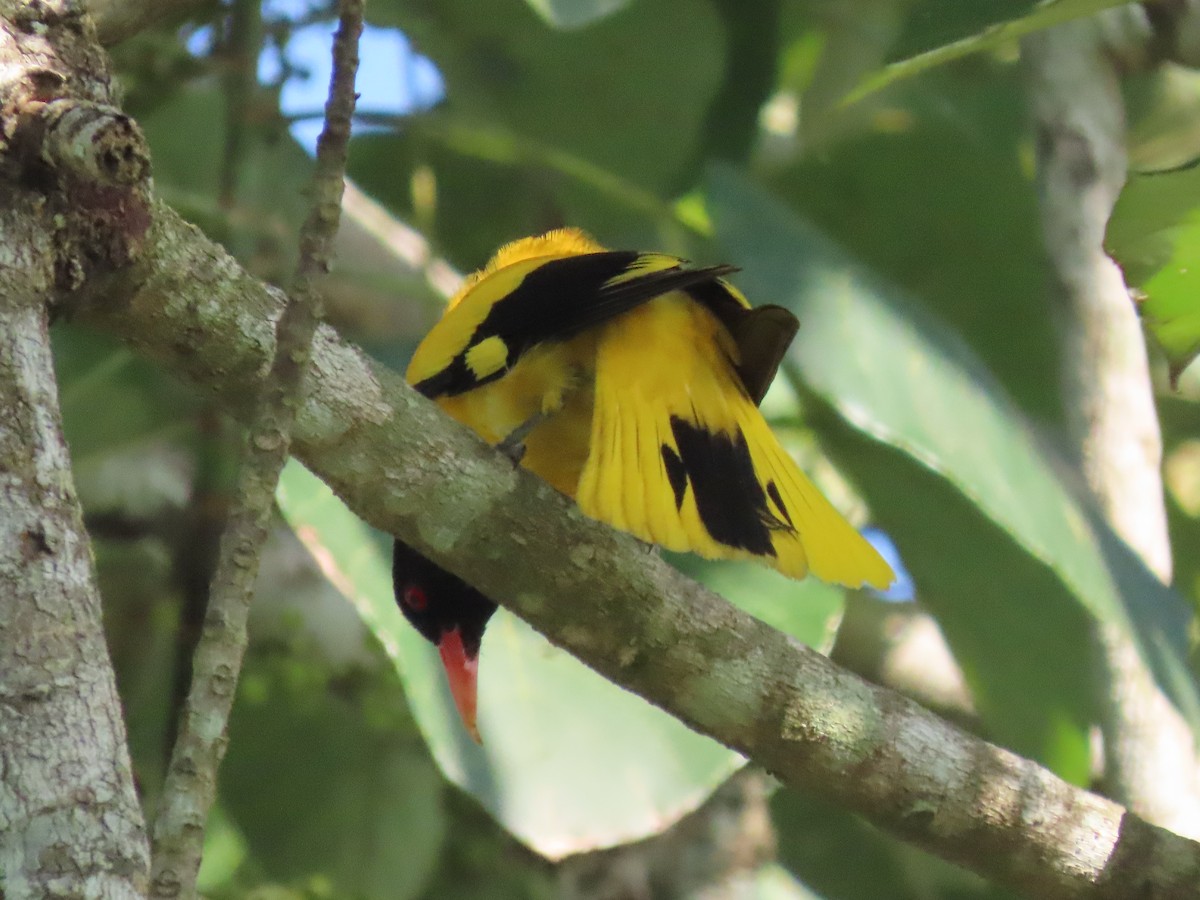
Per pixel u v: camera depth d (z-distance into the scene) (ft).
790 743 23.41
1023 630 37.27
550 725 32.35
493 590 22.80
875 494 37.04
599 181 41.81
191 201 38.65
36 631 14.34
